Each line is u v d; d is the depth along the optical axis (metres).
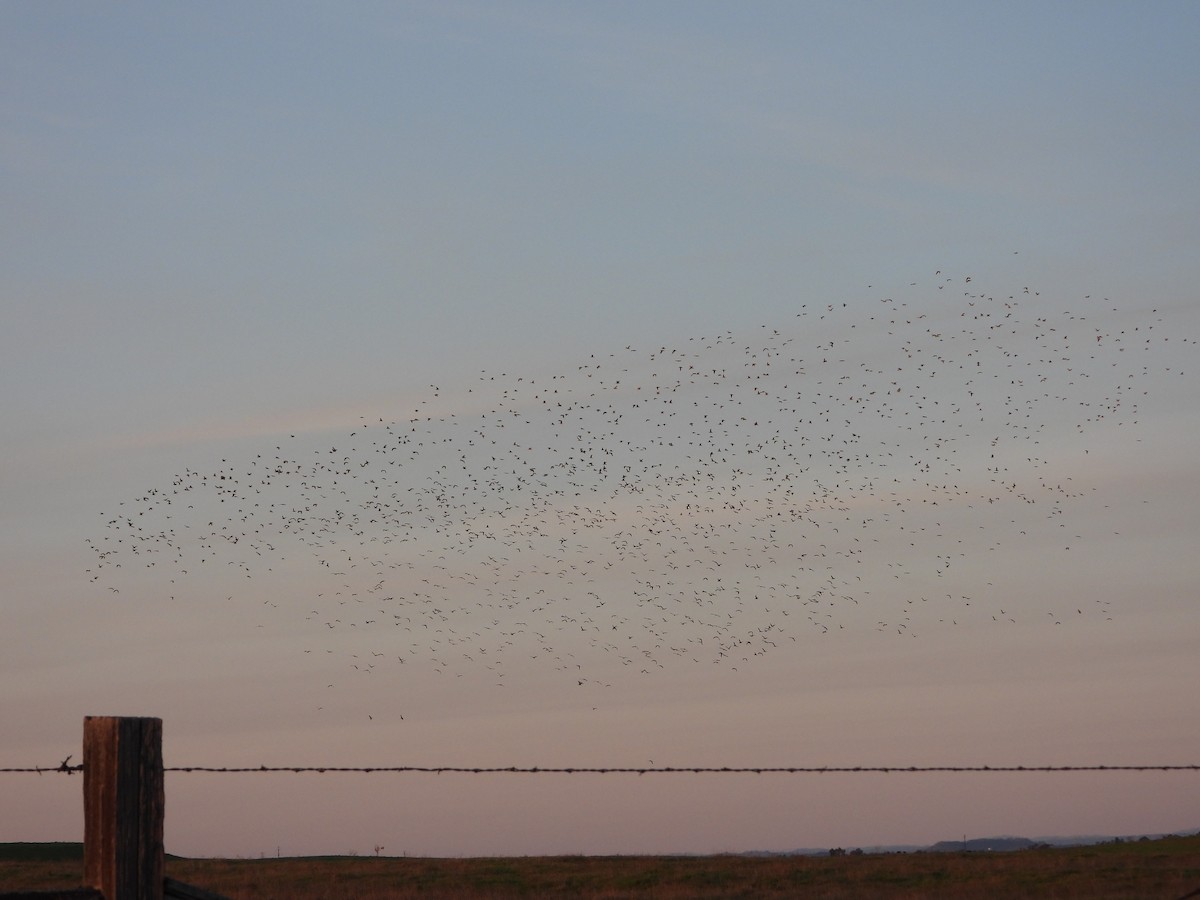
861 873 42.28
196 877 43.09
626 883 41.59
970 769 8.38
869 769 8.30
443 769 8.30
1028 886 36.97
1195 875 37.75
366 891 38.34
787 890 38.62
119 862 5.73
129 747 5.88
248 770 7.72
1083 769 8.00
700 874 43.38
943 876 41.00
